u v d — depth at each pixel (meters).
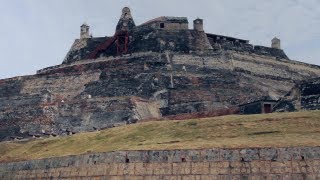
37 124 111.69
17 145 83.88
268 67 133.88
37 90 127.38
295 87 91.94
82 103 113.19
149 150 59.75
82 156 63.78
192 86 119.25
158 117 108.88
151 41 132.62
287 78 134.00
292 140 58.28
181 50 131.75
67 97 124.00
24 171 69.00
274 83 130.50
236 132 64.81
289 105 91.00
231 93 119.81
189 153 58.09
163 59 124.62
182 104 113.44
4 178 70.75
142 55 126.12
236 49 140.38
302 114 68.94
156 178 58.41
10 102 120.19
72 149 72.06
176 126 70.94
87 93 122.00
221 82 122.19
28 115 113.81
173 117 103.81
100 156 62.06
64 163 65.06
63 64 133.38
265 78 130.12
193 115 101.19
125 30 136.75
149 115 110.50
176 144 62.03
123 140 69.81
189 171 57.44
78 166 63.59
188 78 120.94
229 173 56.16
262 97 119.38
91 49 138.75
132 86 119.25
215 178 56.44
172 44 132.00
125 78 121.75
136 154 60.06
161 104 114.81
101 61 128.62
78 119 111.06
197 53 128.50
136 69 122.69
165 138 66.81
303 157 54.97
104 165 61.31
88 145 71.88
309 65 143.00
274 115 70.00
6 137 111.00
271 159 55.50
